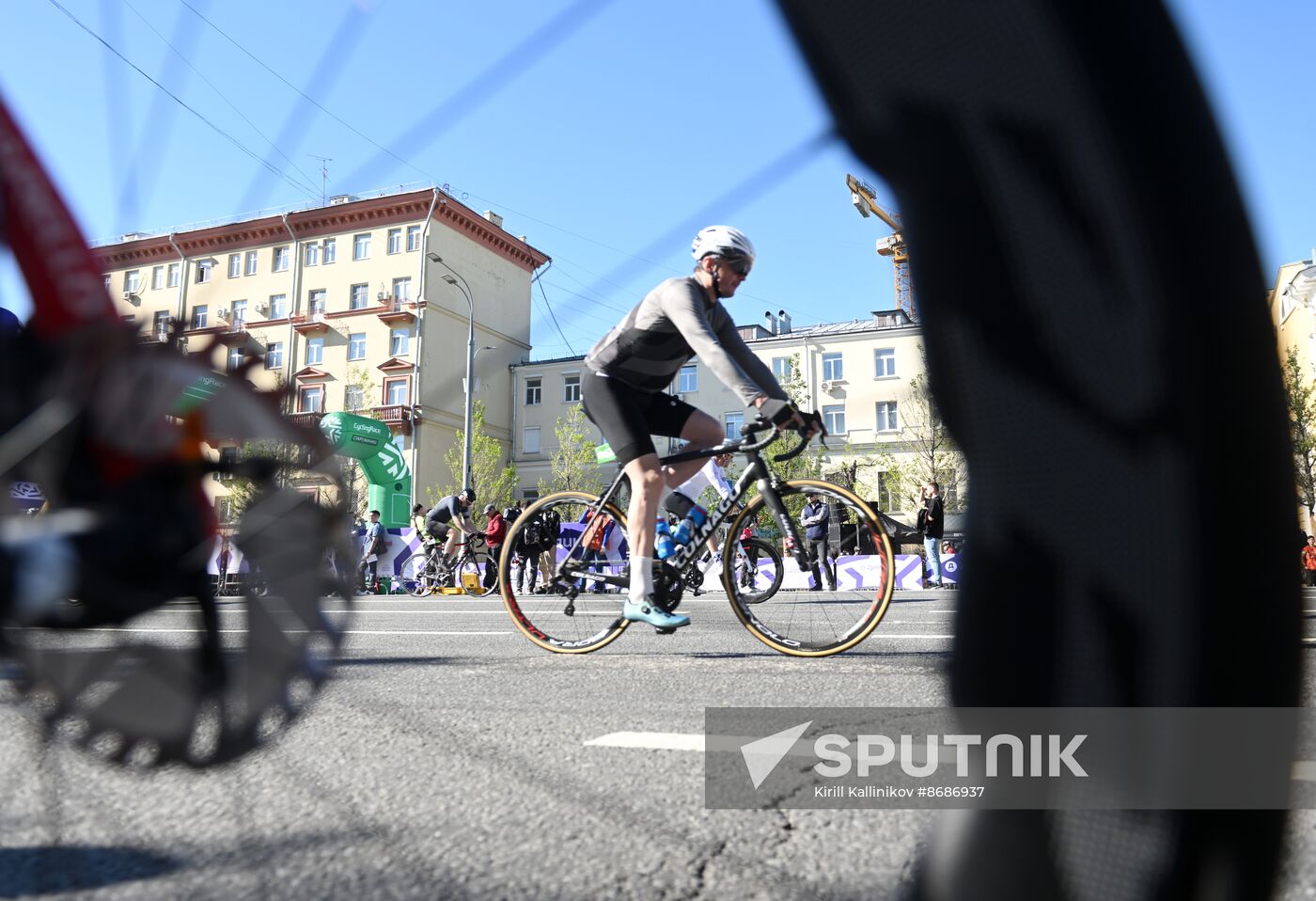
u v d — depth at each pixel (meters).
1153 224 0.68
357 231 39.09
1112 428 0.70
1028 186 0.71
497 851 1.32
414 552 16.89
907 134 0.76
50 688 1.17
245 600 1.28
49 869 1.21
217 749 1.29
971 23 0.72
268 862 1.26
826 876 1.20
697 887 1.17
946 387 0.78
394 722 2.24
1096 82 0.69
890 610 6.50
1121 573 0.70
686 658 3.59
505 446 43.66
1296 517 0.70
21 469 1.12
